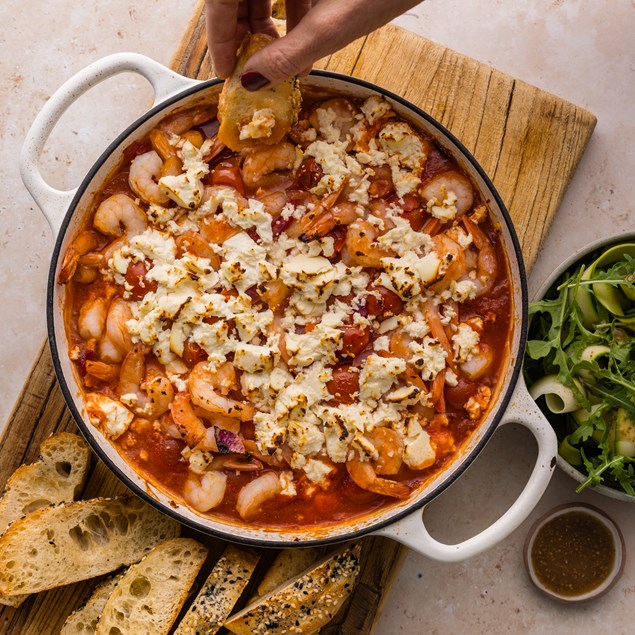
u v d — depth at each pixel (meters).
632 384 0.82
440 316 0.80
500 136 0.87
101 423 0.79
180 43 0.87
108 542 0.83
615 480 0.86
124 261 0.79
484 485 0.90
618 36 0.92
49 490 0.84
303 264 0.79
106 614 0.80
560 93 0.92
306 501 0.80
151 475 0.80
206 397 0.78
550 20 0.92
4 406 0.91
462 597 0.90
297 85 0.77
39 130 0.79
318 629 0.82
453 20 0.93
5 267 0.92
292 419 0.79
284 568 0.84
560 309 0.83
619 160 0.91
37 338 0.92
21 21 0.93
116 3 0.93
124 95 0.92
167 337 0.79
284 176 0.80
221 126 0.77
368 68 0.87
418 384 0.79
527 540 0.88
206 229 0.79
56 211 0.79
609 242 0.84
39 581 0.81
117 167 0.80
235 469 0.79
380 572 0.85
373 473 0.79
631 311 0.85
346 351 0.79
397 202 0.80
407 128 0.80
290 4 0.76
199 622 0.81
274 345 0.79
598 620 0.90
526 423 0.79
